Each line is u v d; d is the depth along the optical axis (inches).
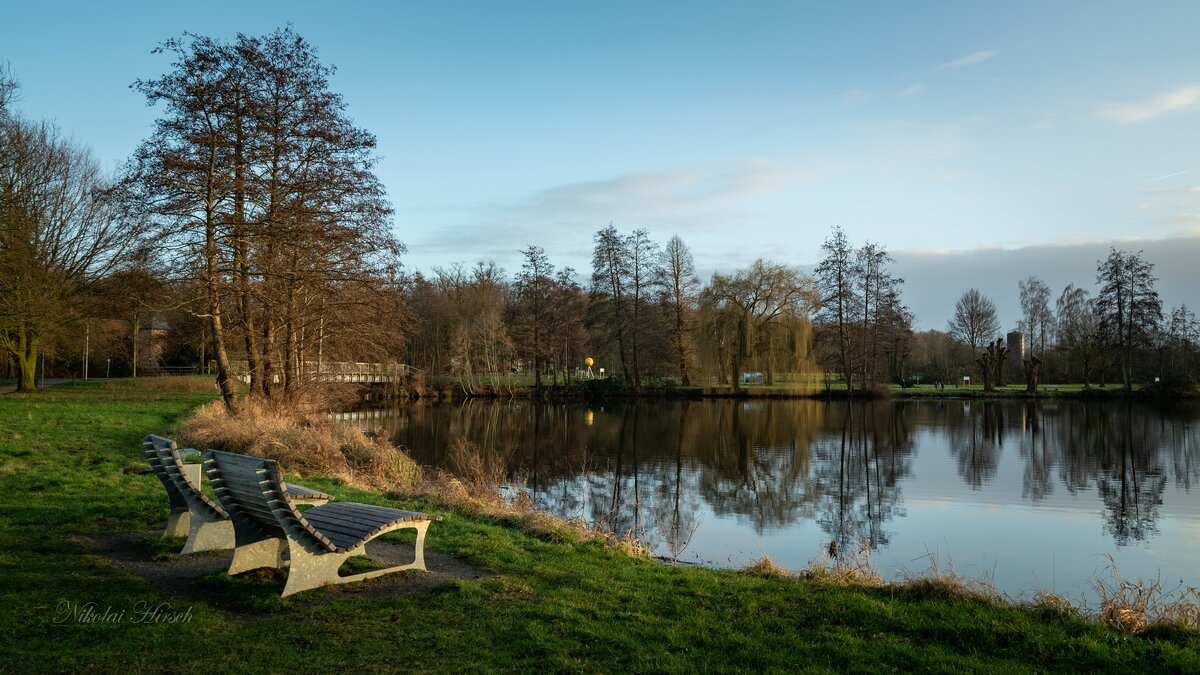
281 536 221.5
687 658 164.4
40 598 190.5
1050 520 555.8
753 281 1956.2
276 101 745.0
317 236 745.0
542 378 2253.9
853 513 585.6
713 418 1477.6
